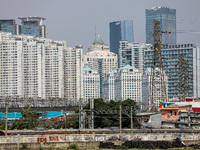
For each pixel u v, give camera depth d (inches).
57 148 7642.7
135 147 7800.2
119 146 7815.0
